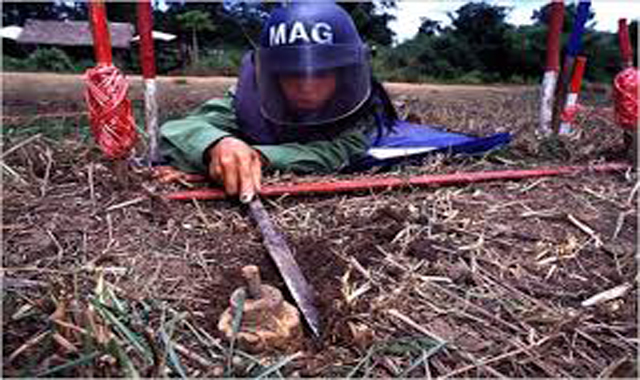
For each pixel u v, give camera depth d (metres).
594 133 3.61
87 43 21.27
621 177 2.62
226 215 2.05
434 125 4.45
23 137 3.09
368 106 2.79
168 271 1.62
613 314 1.50
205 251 1.75
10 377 1.14
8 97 6.41
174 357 1.22
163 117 4.67
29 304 1.38
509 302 1.54
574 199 2.31
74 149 2.60
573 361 1.33
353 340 1.31
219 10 21.59
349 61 2.37
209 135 2.38
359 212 2.08
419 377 1.25
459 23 18.16
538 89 10.77
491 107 6.26
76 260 1.63
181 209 2.06
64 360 1.19
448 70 17.23
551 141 3.10
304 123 2.46
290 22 2.32
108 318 1.31
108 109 1.96
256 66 2.51
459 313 1.47
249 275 1.30
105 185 2.14
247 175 2.13
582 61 3.20
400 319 1.43
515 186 2.44
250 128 2.77
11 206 1.95
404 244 1.80
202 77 13.18
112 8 25.09
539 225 2.04
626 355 1.35
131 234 1.82
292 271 1.53
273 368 1.20
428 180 2.38
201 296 1.50
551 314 1.48
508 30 17.53
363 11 18.66
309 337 1.34
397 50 17.69
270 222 1.86
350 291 1.50
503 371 1.29
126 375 1.16
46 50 17.80
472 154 2.91
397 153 2.74
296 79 2.31
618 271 1.73
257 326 1.29
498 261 1.75
